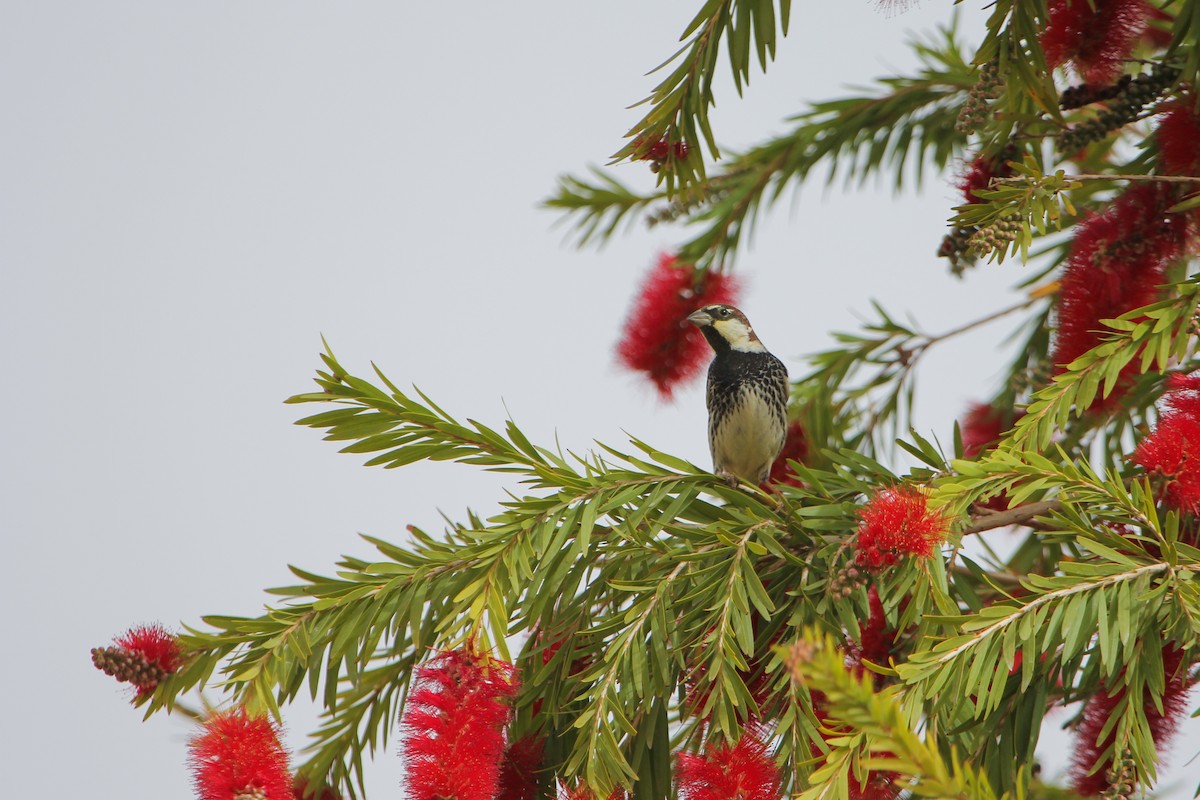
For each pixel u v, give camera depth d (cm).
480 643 581
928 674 534
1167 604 554
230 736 559
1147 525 577
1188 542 628
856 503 674
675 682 647
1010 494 649
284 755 574
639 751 639
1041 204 623
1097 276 710
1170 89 745
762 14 692
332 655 634
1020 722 605
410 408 665
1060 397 623
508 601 634
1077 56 713
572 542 665
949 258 780
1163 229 710
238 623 628
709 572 639
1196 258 766
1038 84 704
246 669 617
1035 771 664
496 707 569
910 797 558
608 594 679
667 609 630
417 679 578
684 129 716
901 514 546
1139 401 794
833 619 633
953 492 573
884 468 705
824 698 607
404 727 552
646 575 675
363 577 654
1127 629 538
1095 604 548
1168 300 620
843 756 500
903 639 645
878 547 545
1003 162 772
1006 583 773
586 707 656
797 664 387
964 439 952
